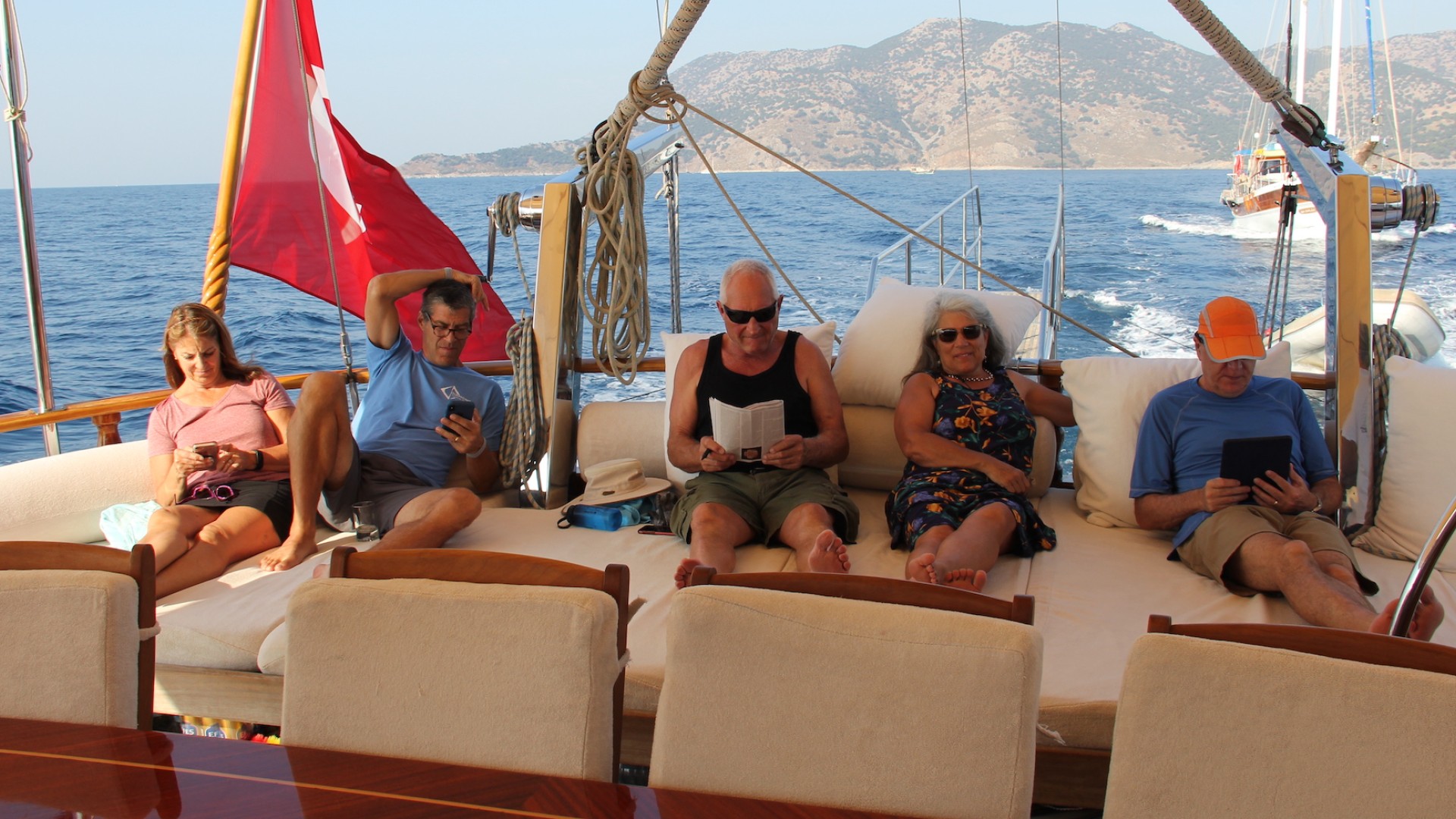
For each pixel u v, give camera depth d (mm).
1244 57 2848
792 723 1229
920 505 2613
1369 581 2244
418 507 2799
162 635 2273
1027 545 2555
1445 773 1028
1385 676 1062
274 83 4301
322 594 1378
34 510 2783
